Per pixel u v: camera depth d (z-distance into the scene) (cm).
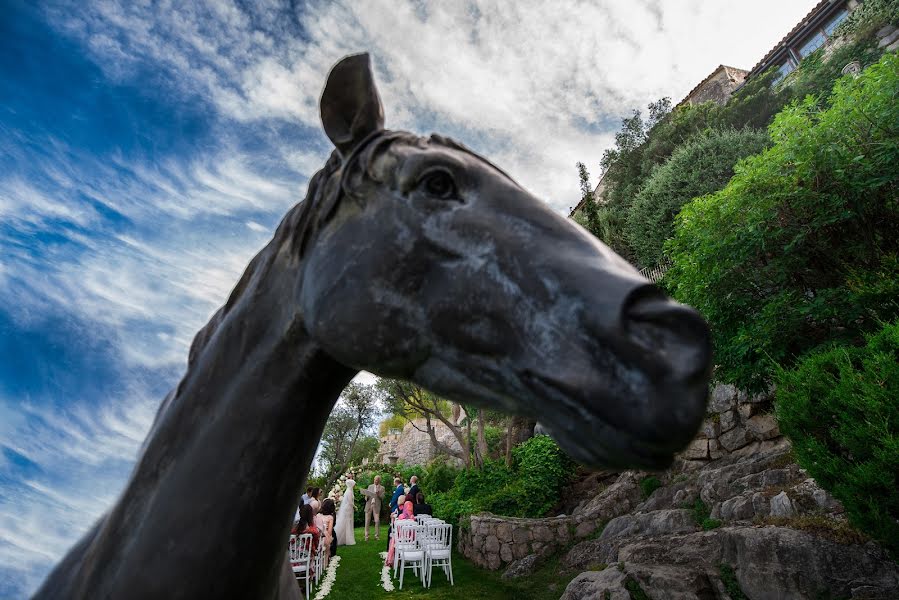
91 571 91
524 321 70
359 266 84
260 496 88
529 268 72
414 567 684
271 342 95
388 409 1728
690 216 575
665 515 592
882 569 324
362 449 2822
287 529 95
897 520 263
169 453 94
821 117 492
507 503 927
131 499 93
